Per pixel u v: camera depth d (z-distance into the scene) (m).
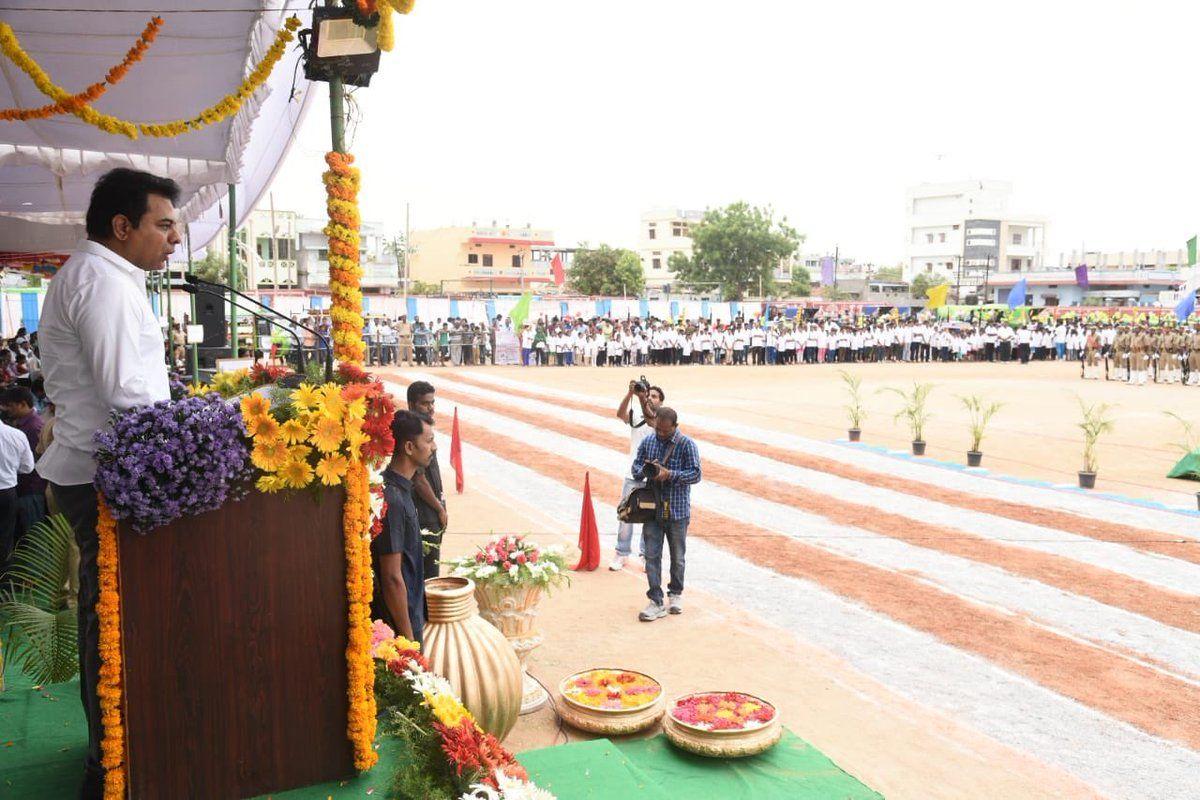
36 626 4.20
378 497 4.24
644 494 7.33
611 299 47.75
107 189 3.09
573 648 6.73
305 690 3.43
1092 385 30.19
